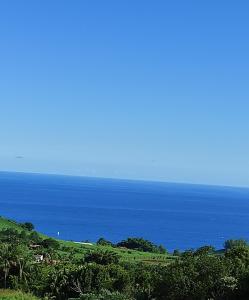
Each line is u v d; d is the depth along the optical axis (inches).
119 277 2632.9
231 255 2012.8
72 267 3157.0
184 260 1983.3
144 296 2086.6
